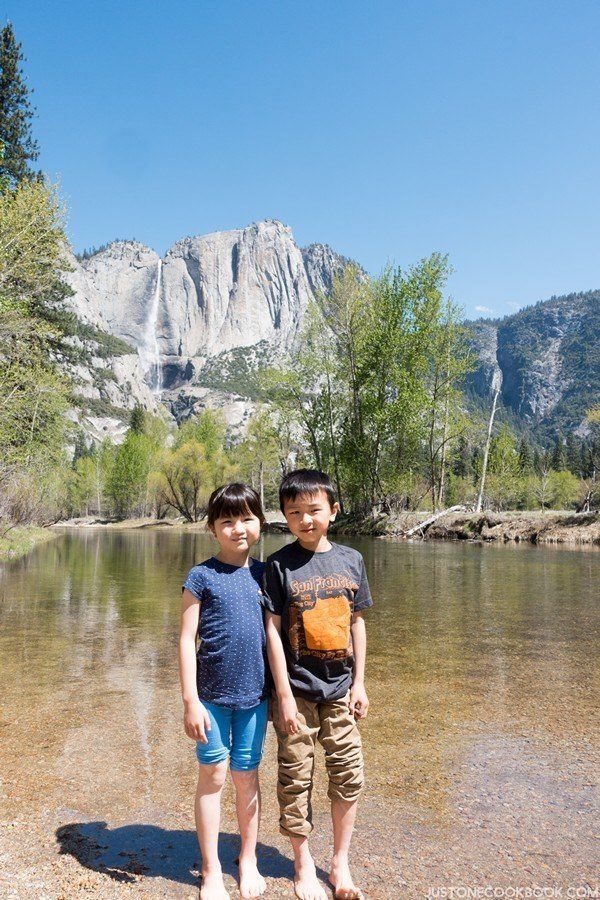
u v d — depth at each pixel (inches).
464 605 350.0
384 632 274.7
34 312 965.2
